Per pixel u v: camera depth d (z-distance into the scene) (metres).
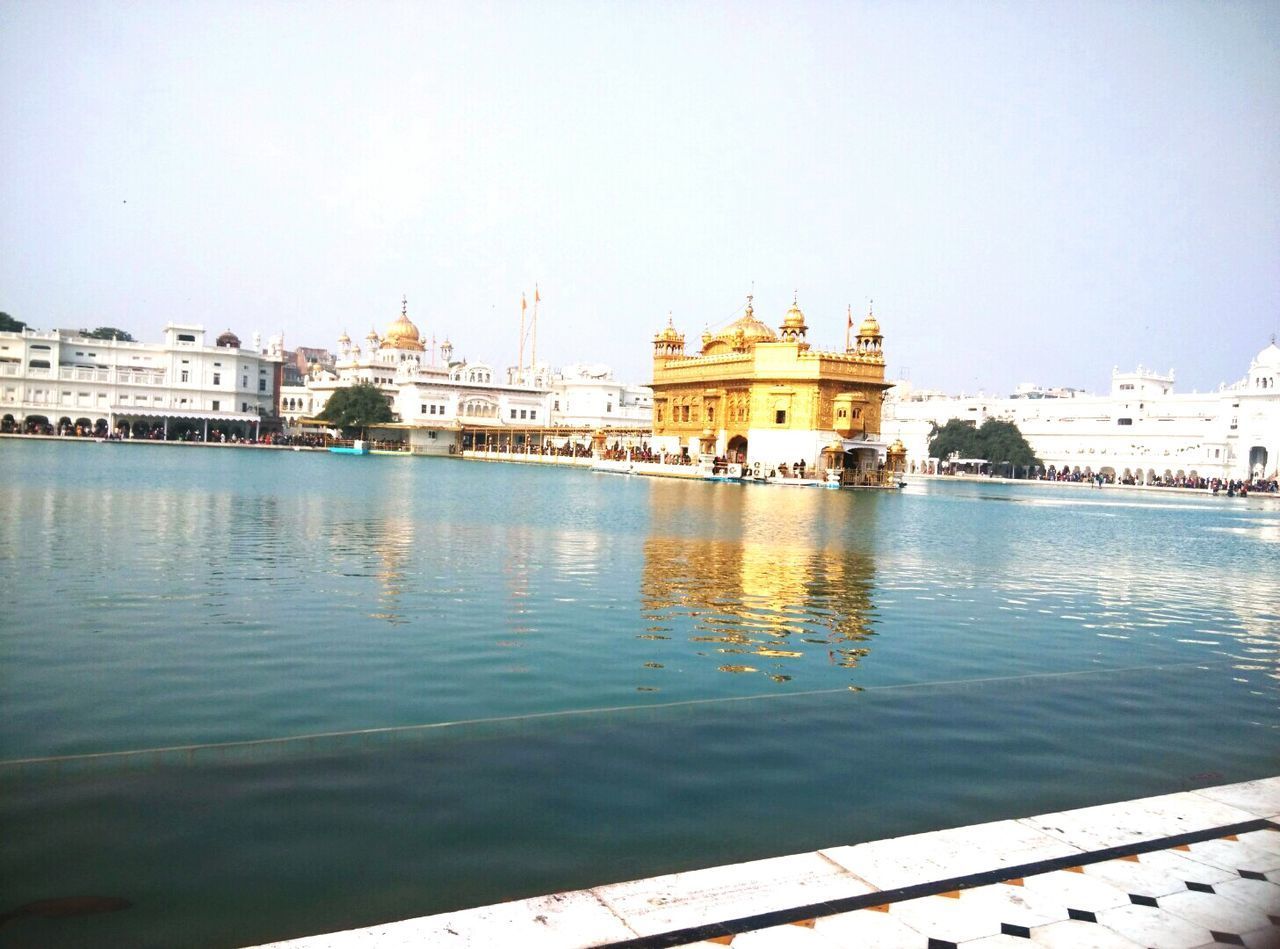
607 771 7.92
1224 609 17.92
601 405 125.50
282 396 129.50
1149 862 6.39
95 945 5.25
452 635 12.56
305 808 7.03
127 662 10.73
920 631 14.18
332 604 14.32
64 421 104.31
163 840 6.48
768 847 6.61
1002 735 9.27
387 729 8.73
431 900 5.80
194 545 20.22
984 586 19.31
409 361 125.94
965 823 7.14
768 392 71.62
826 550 24.33
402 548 21.09
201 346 110.88
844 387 70.81
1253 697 11.12
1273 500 83.94
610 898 5.68
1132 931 5.48
